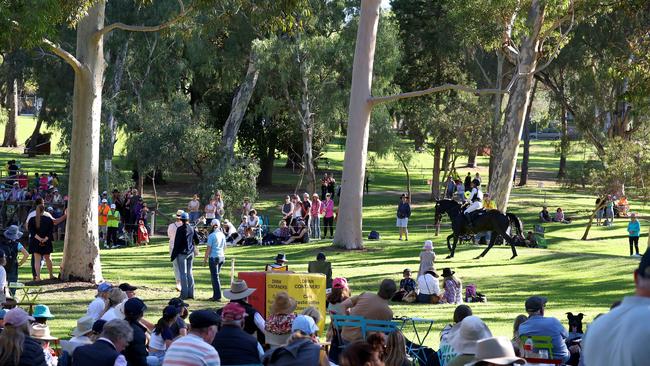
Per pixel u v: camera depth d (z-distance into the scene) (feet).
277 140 220.23
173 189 216.13
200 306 67.72
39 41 70.03
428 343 53.47
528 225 173.37
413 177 262.47
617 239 154.61
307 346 29.81
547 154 364.58
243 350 32.17
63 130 173.78
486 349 24.91
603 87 191.83
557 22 129.59
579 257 108.88
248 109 207.31
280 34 166.81
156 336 39.81
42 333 40.09
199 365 28.96
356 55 115.34
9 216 139.74
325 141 202.80
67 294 76.48
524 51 136.46
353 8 167.73
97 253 82.58
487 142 191.93
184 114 167.32
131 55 174.91
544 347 37.42
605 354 15.55
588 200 219.41
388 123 184.96
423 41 210.38
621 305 15.88
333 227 153.89
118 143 284.61
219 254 71.05
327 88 165.48
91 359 28.94
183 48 187.73
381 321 38.99
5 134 300.20
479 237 129.08
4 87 293.43
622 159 159.94
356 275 94.27
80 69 79.56
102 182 157.99
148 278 88.89
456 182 198.08
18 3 66.74
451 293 75.36
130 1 165.58
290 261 107.04
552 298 80.59
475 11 134.31
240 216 162.81
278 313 37.52
